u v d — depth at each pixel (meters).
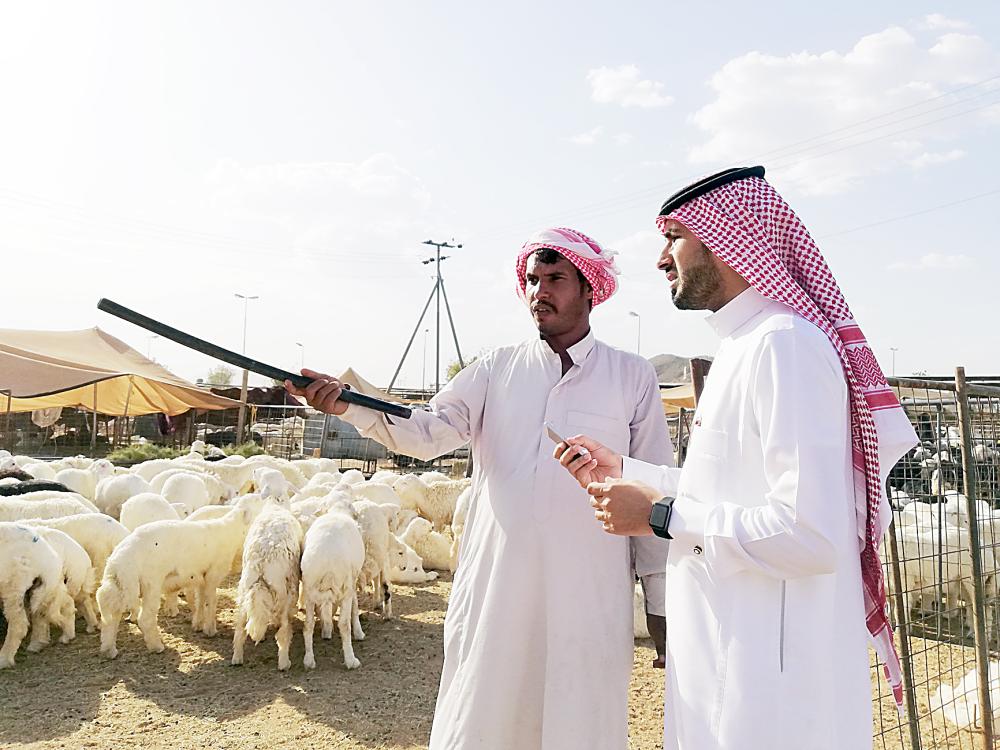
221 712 5.34
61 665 6.17
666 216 2.22
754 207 2.12
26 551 6.23
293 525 6.80
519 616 2.82
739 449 1.99
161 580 6.66
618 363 3.14
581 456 2.44
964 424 4.39
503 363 3.25
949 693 5.60
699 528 1.91
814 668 1.84
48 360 19.73
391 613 7.98
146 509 8.55
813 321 2.00
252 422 30.78
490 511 2.97
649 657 6.63
